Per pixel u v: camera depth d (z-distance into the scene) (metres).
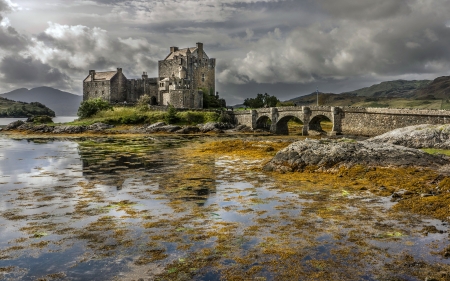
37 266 12.46
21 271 12.12
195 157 42.44
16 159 41.38
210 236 15.10
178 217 17.80
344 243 14.20
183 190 23.98
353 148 31.16
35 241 14.66
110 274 11.87
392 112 65.75
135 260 12.87
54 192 23.72
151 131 94.44
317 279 11.44
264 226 16.30
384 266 12.23
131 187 25.14
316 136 78.94
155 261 12.78
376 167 28.53
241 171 31.75
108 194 23.02
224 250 13.66
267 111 96.88
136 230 15.91
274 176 28.94
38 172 32.06
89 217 17.89
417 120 61.88
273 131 94.00
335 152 30.67
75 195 22.80
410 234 15.06
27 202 21.00
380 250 13.50
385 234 15.12
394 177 25.81
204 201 20.95
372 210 18.66
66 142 66.62
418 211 18.16
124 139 74.12
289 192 23.08
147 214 18.36
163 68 139.62
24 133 92.38
